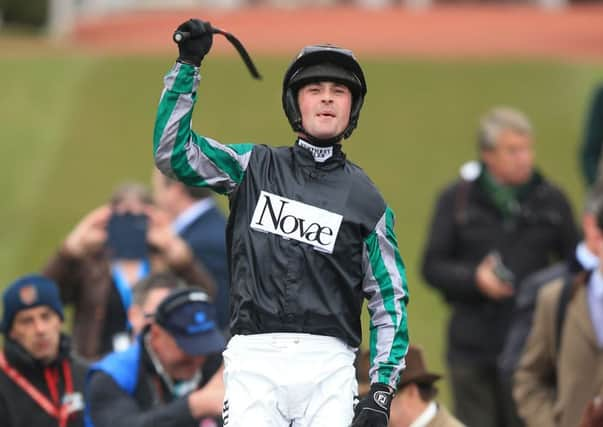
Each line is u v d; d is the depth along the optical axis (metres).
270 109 66.06
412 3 108.06
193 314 17.83
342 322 12.92
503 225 26.30
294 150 13.26
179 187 24.92
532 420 20.25
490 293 25.42
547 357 20.22
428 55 75.81
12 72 70.25
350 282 12.98
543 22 95.38
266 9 103.38
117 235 22.98
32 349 18.64
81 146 62.09
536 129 63.78
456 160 60.50
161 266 23.03
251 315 12.86
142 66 72.06
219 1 106.88
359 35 88.62
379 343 13.09
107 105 67.12
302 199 13.01
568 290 19.81
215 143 13.11
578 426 19.55
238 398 12.73
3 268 47.97
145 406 17.81
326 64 12.99
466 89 69.06
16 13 93.38
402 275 13.22
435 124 64.75
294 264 12.84
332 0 108.19
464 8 105.19
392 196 55.78
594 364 19.53
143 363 17.97
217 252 24.81
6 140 62.28
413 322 41.69
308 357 12.76
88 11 104.69
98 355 22.61
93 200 56.09
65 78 70.00
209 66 71.00
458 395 26.30
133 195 23.31
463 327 26.06
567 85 68.88
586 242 20.48
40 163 59.84
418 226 51.94
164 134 12.75
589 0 106.69
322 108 12.96
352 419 12.84
